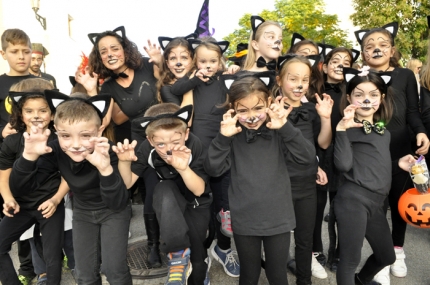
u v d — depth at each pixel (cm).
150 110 259
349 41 2189
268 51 334
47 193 263
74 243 247
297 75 269
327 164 314
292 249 354
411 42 1747
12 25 1075
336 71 336
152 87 360
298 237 271
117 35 339
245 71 330
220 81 328
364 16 1898
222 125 232
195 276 260
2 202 335
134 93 352
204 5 462
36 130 228
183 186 253
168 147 236
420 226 262
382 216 256
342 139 253
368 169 253
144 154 263
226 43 346
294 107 280
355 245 244
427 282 293
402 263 305
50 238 263
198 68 327
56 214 267
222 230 308
